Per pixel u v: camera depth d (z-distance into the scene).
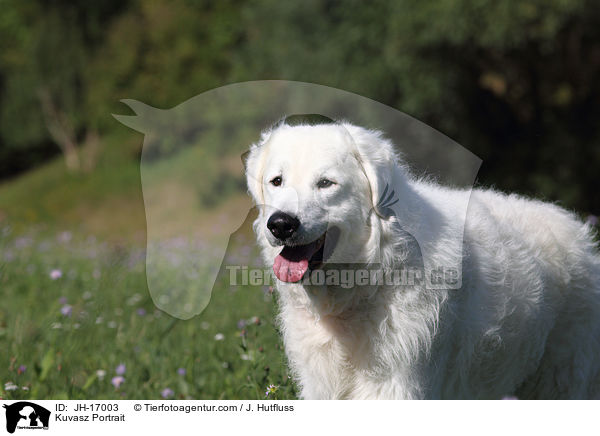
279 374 6.27
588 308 6.22
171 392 6.44
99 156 40.34
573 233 6.32
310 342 5.20
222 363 7.07
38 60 44.12
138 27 37.09
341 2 22.67
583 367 6.17
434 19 20.66
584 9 21.91
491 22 20.48
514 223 6.02
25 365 6.99
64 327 8.02
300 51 23.03
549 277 5.96
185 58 32.47
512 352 5.69
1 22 49.94
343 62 22.23
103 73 39.44
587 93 25.11
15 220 23.17
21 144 46.97
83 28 44.94
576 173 24.02
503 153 24.16
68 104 43.66
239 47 30.09
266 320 6.96
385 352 4.93
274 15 24.64
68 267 12.38
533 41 22.67
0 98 48.72
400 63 21.20
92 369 7.09
